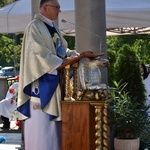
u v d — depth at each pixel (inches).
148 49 863.7
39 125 183.9
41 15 188.1
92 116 180.2
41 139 183.9
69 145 179.9
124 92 294.0
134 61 331.6
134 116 279.9
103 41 259.6
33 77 179.8
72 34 488.1
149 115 312.0
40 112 183.8
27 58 180.7
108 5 322.0
